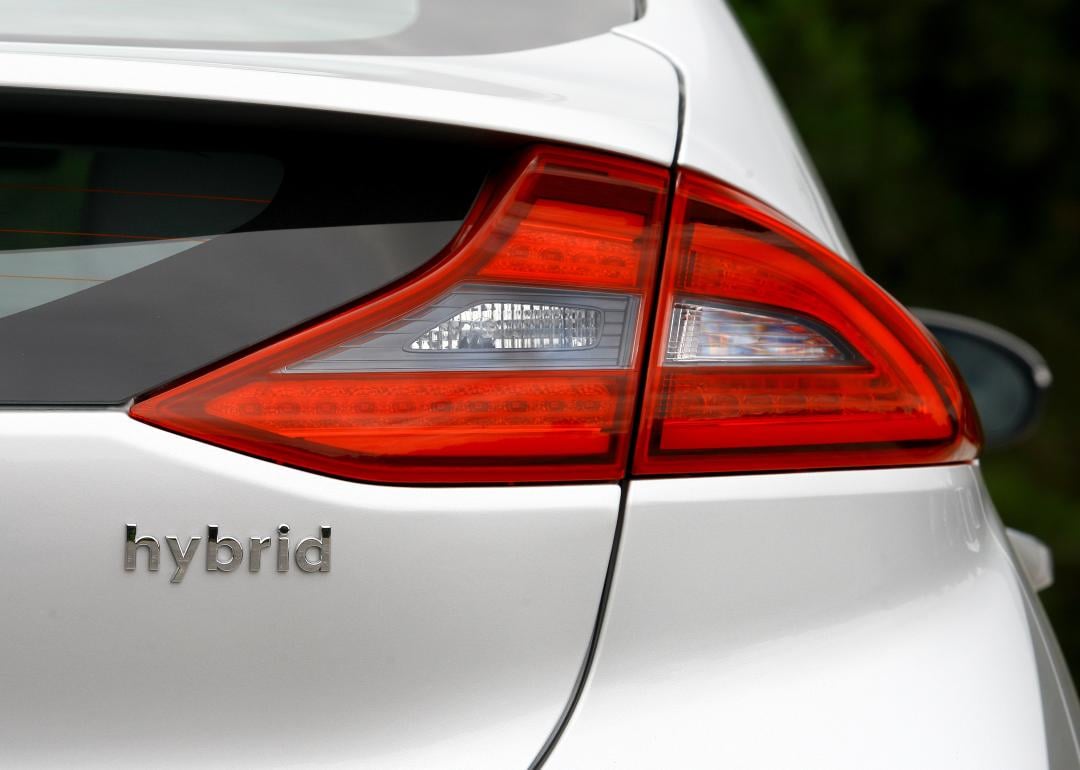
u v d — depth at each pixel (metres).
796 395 1.12
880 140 8.82
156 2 1.22
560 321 1.08
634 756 1.06
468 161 1.06
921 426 1.16
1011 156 9.41
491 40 1.22
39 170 1.01
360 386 1.04
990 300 9.47
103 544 1.00
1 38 1.10
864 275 1.18
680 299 1.11
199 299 1.02
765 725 1.07
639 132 1.12
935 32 9.29
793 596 1.11
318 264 1.04
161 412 1.01
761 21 8.61
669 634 1.08
